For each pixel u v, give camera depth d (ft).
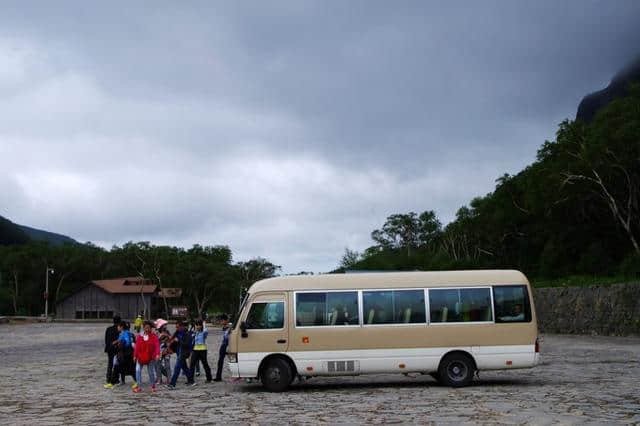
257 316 63.36
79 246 593.42
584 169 222.28
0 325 349.61
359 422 42.27
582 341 144.46
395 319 63.57
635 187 221.87
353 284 64.13
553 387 61.52
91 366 98.07
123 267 576.20
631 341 139.95
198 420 44.62
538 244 300.61
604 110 218.59
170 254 496.23
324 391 62.44
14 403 55.36
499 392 58.29
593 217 255.50
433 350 63.21
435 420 42.55
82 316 469.98
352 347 62.95
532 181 245.65
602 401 50.80
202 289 487.61
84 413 48.83
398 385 66.64
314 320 63.21
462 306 64.03
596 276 225.15
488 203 320.91
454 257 390.83
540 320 203.82
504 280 64.69
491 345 63.41
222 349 74.84
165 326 74.18
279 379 62.34
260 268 530.27
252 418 45.09
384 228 478.59
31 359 114.11
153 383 64.69
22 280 532.32
